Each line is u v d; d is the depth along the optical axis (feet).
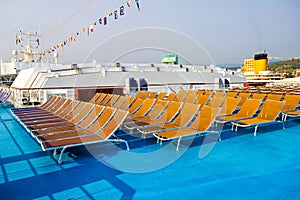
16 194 8.91
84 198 8.61
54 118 19.13
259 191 8.92
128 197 8.64
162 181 9.87
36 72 31.68
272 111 18.37
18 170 11.15
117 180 10.03
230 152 13.34
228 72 52.90
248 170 10.84
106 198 8.60
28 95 30.83
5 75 54.70
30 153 13.52
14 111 23.11
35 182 9.91
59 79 32.35
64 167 11.47
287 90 32.78
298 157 12.43
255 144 14.79
